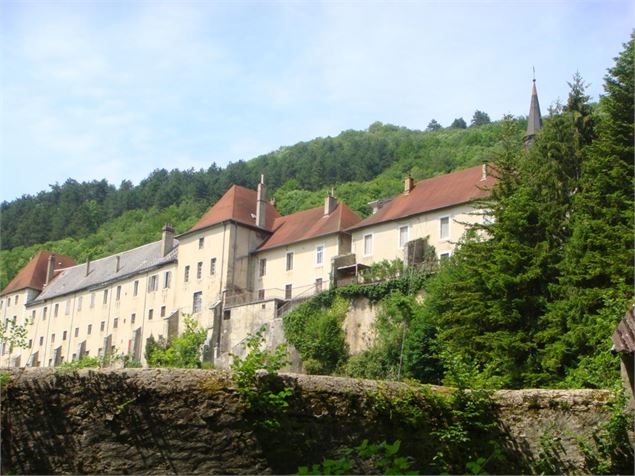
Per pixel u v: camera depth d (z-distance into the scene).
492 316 28.78
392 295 43.31
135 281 67.75
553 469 12.92
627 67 30.78
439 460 12.74
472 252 31.80
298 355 46.28
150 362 43.00
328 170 118.25
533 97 54.44
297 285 55.16
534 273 29.06
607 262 27.27
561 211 31.05
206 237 60.84
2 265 107.50
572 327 26.67
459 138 117.75
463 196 47.03
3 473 11.00
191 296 60.47
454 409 13.22
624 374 13.41
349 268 49.47
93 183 136.75
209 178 123.50
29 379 11.53
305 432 12.27
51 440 11.34
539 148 33.72
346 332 45.53
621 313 21.69
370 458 12.44
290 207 103.75
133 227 115.06
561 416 13.24
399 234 49.44
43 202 130.50
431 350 35.81
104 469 11.35
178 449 11.69
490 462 12.94
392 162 117.75
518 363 27.92
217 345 54.38
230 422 11.96
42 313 80.00
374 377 39.75
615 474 12.70
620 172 28.94
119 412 11.62
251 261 59.47
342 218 54.62
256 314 51.88
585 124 33.34
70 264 89.19
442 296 36.78
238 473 11.78
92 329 71.75
